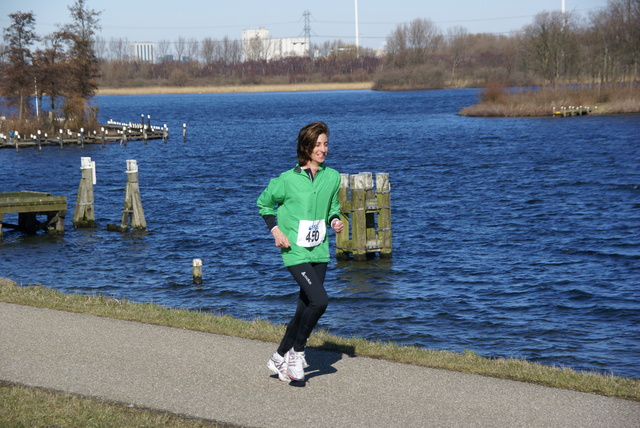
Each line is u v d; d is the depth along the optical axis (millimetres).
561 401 6152
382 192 17672
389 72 174250
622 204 25703
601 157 40375
